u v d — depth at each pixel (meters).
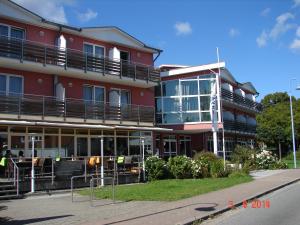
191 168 26.67
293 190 20.50
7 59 23.61
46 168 21.33
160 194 17.94
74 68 26.95
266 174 30.45
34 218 12.80
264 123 73.25
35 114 24.09
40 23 26.61
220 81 41.88
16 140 22.94
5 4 25.02
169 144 40.50
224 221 11.97
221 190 19.69
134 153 29.70
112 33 31.19
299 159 60.59
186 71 40.34
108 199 17.14
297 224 11.16
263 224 11.28
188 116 39.88
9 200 17.64
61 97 26.03
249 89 59.06
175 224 10.97
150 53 34.28
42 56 25.36
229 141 50.06
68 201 16.95
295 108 73.31
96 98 29.78
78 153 25.98
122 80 30.33
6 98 23.00
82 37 29.25
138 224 11.08
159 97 40.66
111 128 27.03
